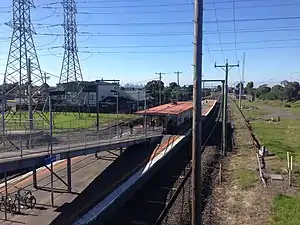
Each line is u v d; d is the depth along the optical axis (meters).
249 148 38.00
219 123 62.94
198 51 10.13
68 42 66.88
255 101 147.75
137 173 24.19
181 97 109.31
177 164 31.25
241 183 23.97
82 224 15.15
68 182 21.05
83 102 76.75
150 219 18.30
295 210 18.50
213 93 182.12
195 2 10.02
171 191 22.97
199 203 10.82
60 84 69.25
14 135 25.73
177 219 17.78
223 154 34.75
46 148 21.59
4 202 17.69
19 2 41.16
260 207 19.33
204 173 26.62
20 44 41.12
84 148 22.25
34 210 17.98
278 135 48.84
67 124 52.00
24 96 48.03
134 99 89.50
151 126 42.41
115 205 18.23
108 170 25.80
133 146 33.66
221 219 17.98
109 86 85.06
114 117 64.88
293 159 31.94
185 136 39.78
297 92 129.75
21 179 24.00
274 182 24.05
